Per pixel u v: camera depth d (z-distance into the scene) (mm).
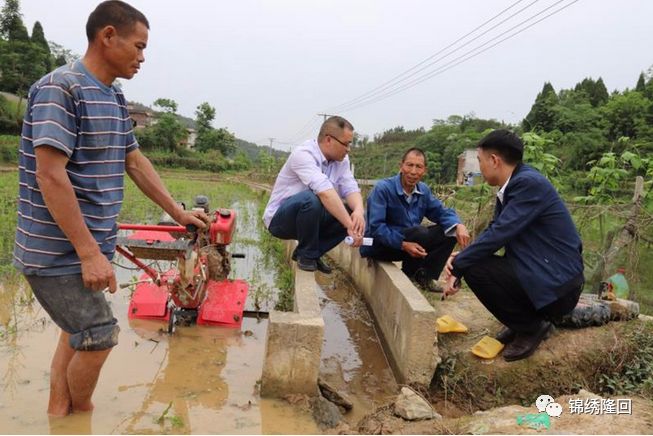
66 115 2256
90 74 2410
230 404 3025
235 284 4629
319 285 6078
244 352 3859
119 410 2881
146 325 4250
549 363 3475
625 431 2549
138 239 3754
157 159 48562
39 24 53500
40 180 2207
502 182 3480
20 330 4031
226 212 4609
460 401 3371
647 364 3480
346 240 4055
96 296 2510
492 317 4141
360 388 3598
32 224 2355
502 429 2598
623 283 5129
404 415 2914
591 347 3574
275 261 7129
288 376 3082
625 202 6590
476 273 3422
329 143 4254
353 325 4832
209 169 50719
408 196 4688
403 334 3574
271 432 2740
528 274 3299
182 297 4129
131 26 2406
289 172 4379
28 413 2768
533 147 7066
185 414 2883
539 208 3262
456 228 4504
